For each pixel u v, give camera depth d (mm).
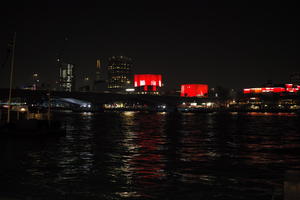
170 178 22969
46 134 52875
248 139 54719
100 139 52719
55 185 20609
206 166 28047
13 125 53188
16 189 19516
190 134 65062
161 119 142875
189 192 19359
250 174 24578
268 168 27266
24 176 23188
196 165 28484
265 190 19906
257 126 93688
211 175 24234
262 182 22000
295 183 9352
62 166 27344
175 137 57844
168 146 43594
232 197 18422
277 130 77438
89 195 18484
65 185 20641
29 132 51188
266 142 49938
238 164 29000
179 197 18344
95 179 22438
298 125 97875
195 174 24500
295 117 169750
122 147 41938
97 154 35031
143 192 19250
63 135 57125
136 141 50188
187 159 31938
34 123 52094
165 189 19953
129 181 21938
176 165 28312
